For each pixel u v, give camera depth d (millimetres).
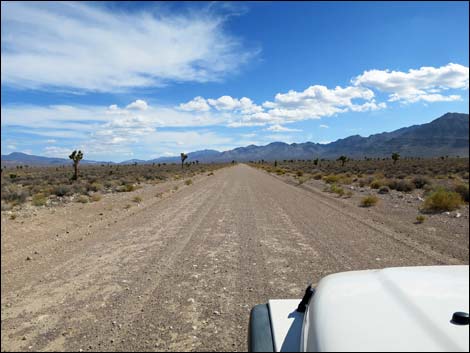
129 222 13242
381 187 25281
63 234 11383
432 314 1916
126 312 5500
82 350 4434
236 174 55781
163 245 9672
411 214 14508
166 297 6074
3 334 4898
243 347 4465
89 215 15039
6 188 22109
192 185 31750
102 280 6961
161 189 27516
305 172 57781
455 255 8391
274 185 31312
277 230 11617
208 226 12344
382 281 2344
